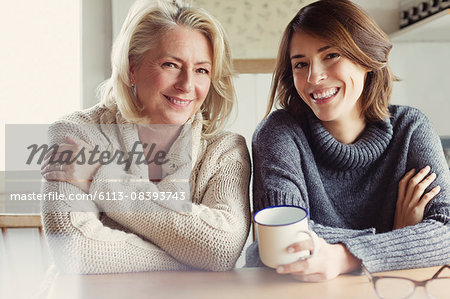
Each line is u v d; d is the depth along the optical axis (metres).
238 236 0.97
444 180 1.14
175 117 1.15
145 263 0.94
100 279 0.88
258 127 1.27
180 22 1.12
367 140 1.18
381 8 2.46
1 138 2.28
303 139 1.21
